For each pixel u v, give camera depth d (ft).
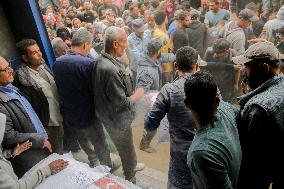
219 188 4.19
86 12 14.96
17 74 8.89
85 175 6.75
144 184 9.65
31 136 7.99
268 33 12.93
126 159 9.22
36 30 10.41
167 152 11.14
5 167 6.46
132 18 15.29
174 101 6.37
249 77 5.41
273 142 5.12
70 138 10.52
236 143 4.56
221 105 5.04
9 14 10.35
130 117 8.52
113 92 7.88
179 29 13.39
